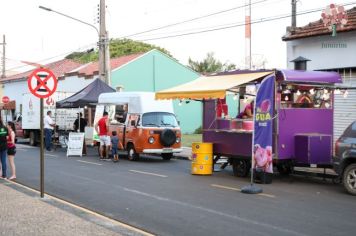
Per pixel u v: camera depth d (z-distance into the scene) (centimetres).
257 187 1172
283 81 1309
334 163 1172
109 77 2738
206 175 1497
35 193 1120
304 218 873
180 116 4156
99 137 2052
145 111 1975
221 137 1506
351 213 919
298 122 1360
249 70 1438
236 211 938
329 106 1424
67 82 3975
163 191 1178
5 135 1384
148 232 777
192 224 830
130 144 1998
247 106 1521
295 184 1308
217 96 1355
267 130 1305
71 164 1814
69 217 826
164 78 3975
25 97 2917
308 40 1797
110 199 1070
